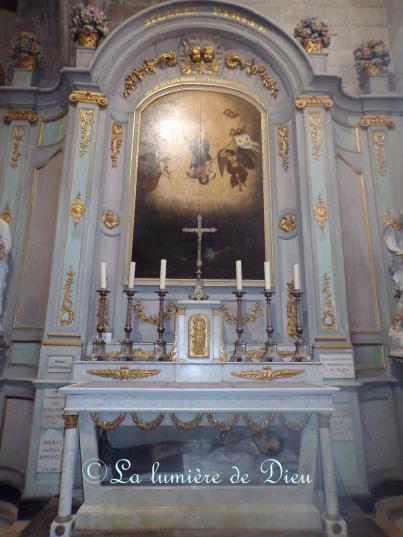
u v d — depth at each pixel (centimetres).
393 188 422
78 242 362
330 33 490
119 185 412
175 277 386
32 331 373
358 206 419
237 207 409
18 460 350
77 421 256
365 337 381
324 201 381
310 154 394
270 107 441
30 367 362
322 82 407
